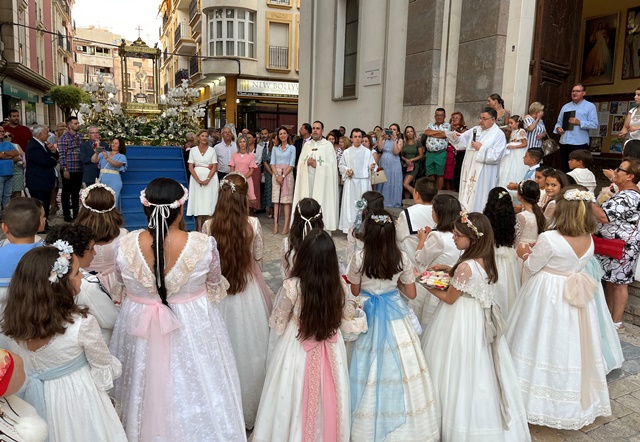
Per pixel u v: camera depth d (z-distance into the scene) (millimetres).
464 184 6109
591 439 2953
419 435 2623
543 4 7547
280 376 2533
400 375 2637
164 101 9477
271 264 6215
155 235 2238
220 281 2512
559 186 4059
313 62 12414
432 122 8719
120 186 7262
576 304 2922
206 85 28312
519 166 6238
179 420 2270
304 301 2438
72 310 2021
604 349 3559
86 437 2051
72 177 8375
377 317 2721
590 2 12070
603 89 11914
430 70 8727
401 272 2812
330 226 7484
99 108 8859
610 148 11805
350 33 11320
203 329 2379
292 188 7859
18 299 1903
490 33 7715
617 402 3348
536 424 2998
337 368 2502
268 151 9070
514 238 3627
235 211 2967
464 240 2777
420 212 3844
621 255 4105
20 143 9078
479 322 2717
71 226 2416
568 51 8180
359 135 7398
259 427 2559
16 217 2322
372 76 10383
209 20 21750
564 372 2928
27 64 21562
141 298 2334
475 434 2621
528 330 3080
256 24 21844
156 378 2262
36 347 1977
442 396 2746
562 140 6766
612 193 4566
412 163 8445
